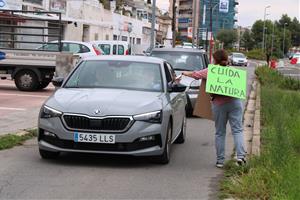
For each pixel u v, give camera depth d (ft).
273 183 23.07
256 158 28.63
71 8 156.35
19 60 67.82
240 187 23.57
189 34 264.52
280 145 29.32
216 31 333.21
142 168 28.60
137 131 27.71
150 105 28.76
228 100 28.84
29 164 28.68
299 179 23.09
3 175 26.18
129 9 309.42
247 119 51.29
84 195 23.09
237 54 220.43
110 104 28.22
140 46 159.02
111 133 27.53
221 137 29.45
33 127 40.27
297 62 141.90
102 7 191.83
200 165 29.99
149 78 32.37
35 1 132.36
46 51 67.46
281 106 51.34
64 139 27.86
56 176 26.25
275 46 410.93
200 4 265.34
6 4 116.37
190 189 24.54
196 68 57.00
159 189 24.43
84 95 29.63
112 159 30.45
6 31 78.89
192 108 52.44
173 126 31.65
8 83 78.43
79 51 81.51
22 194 23.00
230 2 329.31
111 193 23.53
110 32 204.03
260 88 85.61
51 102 29.01
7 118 44.45
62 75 66.18
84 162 29.48
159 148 28.58
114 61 33.42
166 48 59.93
